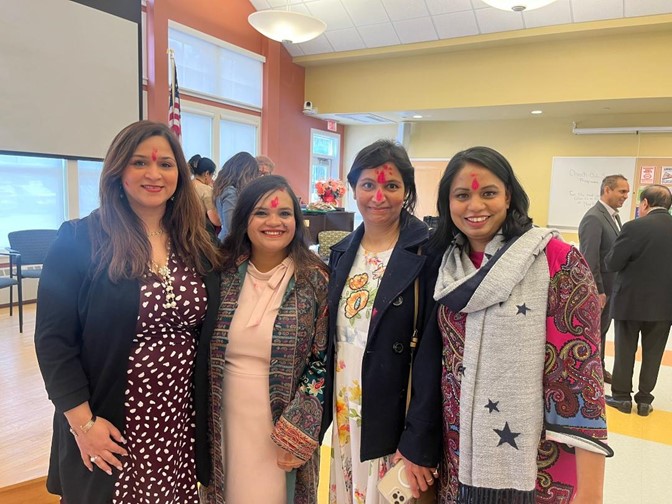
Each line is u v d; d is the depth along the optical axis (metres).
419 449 1.20
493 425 1.05
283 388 1.41
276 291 1.44
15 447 2.25
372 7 6.73
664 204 3.13
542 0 4.29
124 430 1.24
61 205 5.58
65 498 1.26
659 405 3.32
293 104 8.46
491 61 6.84
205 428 1.40
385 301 1.30
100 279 1.21
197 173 4.03
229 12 7.16
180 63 6.56
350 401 1.40
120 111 4.70
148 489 1.27
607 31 5.97
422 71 7.41
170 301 1.27
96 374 1.22
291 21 5.29
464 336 1.13
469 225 1.15
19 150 4.07
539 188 7.95
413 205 1.43
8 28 3.90
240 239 1.49
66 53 4.27
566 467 1.10
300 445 1.38
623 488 2.33
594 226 3.46
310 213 4.09
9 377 3.08
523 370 1.04
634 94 6.03
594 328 1.05
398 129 9.08
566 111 7.16
